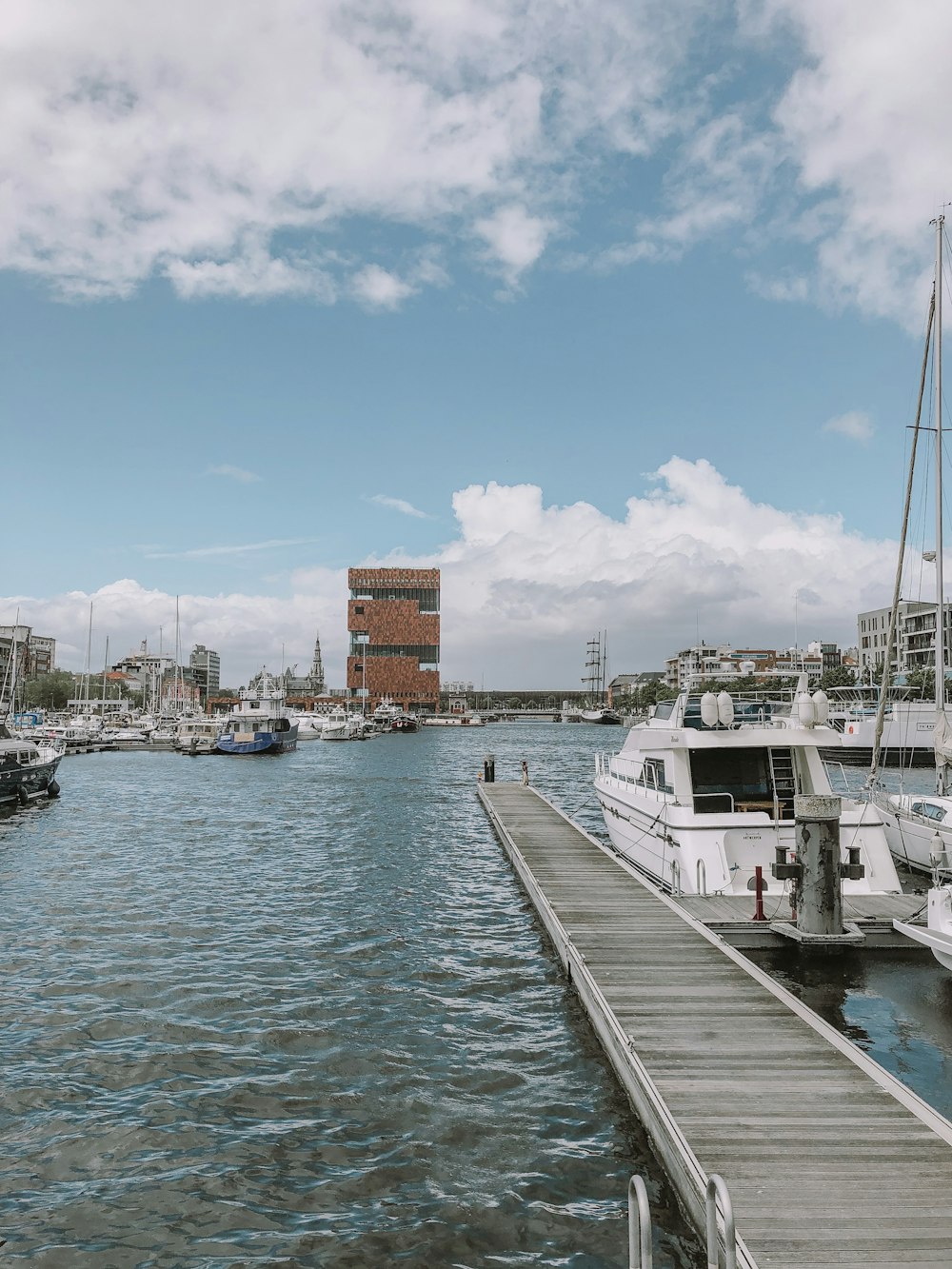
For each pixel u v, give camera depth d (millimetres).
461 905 20656
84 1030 12625
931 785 45969
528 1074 11148
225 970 15516
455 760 81125
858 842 17859
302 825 35406
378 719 163000
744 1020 10992
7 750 42312
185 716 130875
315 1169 8938
